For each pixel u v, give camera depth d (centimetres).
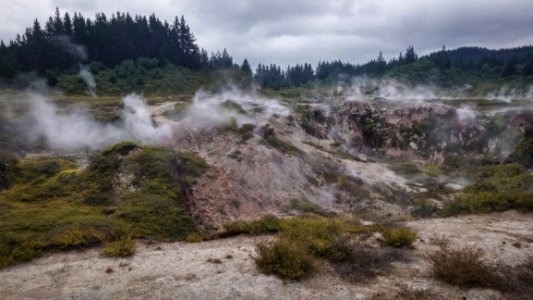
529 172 2628
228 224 1205
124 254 902
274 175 2156
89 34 6650
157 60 6775
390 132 4216
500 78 8681
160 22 7581
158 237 1116
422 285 702
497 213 1318
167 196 1447
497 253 867
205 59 9331
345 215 1858
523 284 710
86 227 1044
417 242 980
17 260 859
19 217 1102
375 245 955
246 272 770
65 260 872
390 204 2172
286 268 752
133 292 690
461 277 700
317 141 3538
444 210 1462
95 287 713
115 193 1438
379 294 669
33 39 6153
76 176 1572
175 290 696
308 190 2192
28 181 1560
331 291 686
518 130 3703
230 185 1956
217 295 675
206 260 855
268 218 1209
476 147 3900
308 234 973
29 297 674
